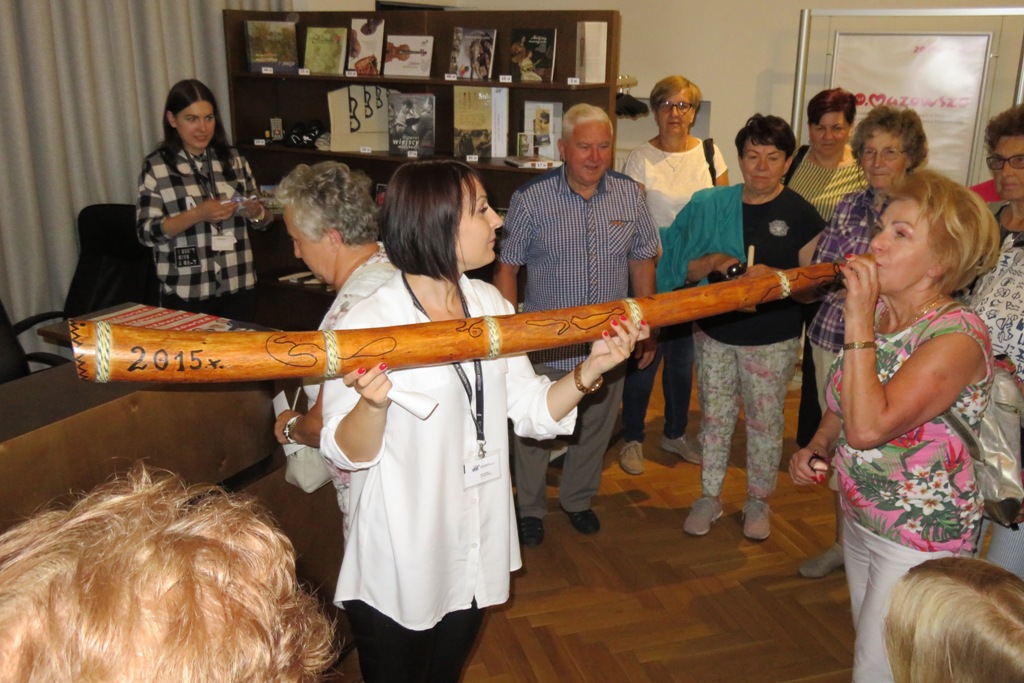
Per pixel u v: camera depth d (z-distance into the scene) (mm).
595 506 3475
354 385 1340
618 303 1656
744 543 3186
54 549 610
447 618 1727
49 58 3775
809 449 2043
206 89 3475
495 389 1662
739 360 3066
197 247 3541
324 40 4418
